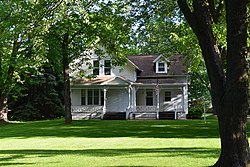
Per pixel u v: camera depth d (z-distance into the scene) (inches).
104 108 1451.8
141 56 1649.9
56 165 357.1
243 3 277.6
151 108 1455.5
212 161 366.0
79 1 993.5
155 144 561.0
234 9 279.0
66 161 381.1
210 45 299.3
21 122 1337.4
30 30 968.3
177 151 456.8
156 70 1518.2
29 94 1582.2
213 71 296.7
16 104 1578.5
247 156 286.8
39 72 1385.3
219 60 299.1
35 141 664.4
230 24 282.2
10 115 1531.7
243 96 283.6
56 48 1125.7
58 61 1202.0
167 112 1418.6
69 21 1031.6
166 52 1094.4
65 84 1159.6
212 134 732.0
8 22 999.0
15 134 840.3
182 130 840.3
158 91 1414.9
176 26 885.8
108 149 502.6
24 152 480.7
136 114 1443.2
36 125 1122.0
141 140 629.9
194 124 1051.3
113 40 1085.8
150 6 739.4
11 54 1146.0
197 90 1875.0
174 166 339.3
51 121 1298.0
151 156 408.8
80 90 1523.1
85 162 371.2
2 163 378.6
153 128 911.0
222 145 293.0
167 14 753.6
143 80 1492.4
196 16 302.0
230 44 283.6
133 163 358.9
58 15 927.0
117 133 791.1
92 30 1095.0
